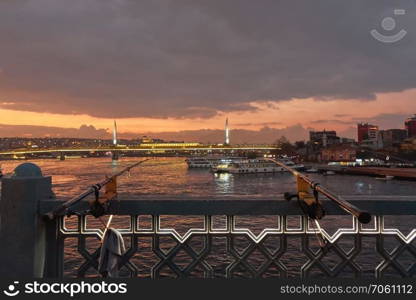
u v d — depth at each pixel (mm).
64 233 3893
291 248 14398
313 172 121750
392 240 13109
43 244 3795
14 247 3604
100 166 178500
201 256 3816
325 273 3750
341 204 2635
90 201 3623
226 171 116875
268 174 110438
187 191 63906
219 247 18703
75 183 80688
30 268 3584
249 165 116625
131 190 65812
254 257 15984
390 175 93375
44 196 3822
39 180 3746
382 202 3623
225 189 67562
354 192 63062
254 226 23906
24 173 3781
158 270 3822
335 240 3750
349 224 24531
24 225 3621
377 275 3738
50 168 159500
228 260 16281
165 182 84125
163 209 3768
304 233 3775
